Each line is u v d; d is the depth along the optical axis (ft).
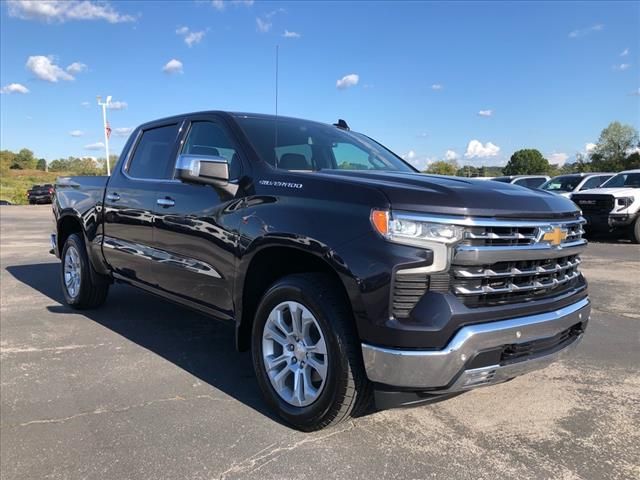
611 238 46.16
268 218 10.32
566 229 9.98
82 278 18.01
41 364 13.52
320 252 9.20
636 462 9.00
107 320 17.66
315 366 9.62
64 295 19.66
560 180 57.00
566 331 10.37
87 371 13.07
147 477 8.52
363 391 9.24
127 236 15.25
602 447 9.50
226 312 11.87
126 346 14.98
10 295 21.54
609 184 45.70
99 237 16.71
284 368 10.25
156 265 13.94
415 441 9.64
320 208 9.53
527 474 8.61
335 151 13.33
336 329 9.15
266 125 12.99
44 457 9.11
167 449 9.36
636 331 16.67
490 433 9.97
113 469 8.74
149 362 13.71
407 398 8.89
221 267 11.59
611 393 11.86
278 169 11.12
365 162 13.52
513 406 11.14
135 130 16.75
